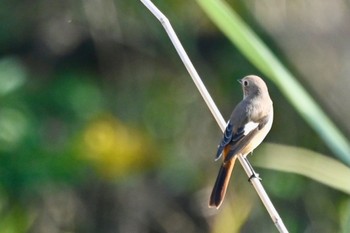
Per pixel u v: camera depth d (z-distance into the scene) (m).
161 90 15.69
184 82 15.68
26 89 14.78
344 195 14.98
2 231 14.26
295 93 8.27
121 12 15.55
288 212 15.01
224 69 15.43
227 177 8.70
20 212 14.34
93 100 15.20
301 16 15.17
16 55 15.45
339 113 14.95
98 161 14.77
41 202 14.53
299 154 11.85
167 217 15.32
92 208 15.12
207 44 15.49
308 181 15.02
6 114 14.19
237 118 9.09
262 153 14.99
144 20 15.52
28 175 14.03
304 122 15.20
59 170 14.30
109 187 15.11
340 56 15.17
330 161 8.76
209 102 8.64
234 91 15.34
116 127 15.18
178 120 15.55
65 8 15.61
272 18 15.08
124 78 15.64
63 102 14.91
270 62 8.23
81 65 15.59
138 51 15.68
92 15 15.61
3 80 14.59
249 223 15.02
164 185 15.39
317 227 14.95
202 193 15.36
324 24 15.23
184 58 8.52
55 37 15.58
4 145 14.00
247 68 15.39
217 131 15.56
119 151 14.95
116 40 15.62
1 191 13.99
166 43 15.58
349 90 15.02
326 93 15.01
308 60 15.07
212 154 15.49
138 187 15.29
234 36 8.27
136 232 15.23
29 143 14.14
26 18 15.55
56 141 14.53
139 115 15.47
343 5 15.32
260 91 9.35
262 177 15.01
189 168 15.42
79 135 14.70
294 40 15.09
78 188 14.85
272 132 15.16
